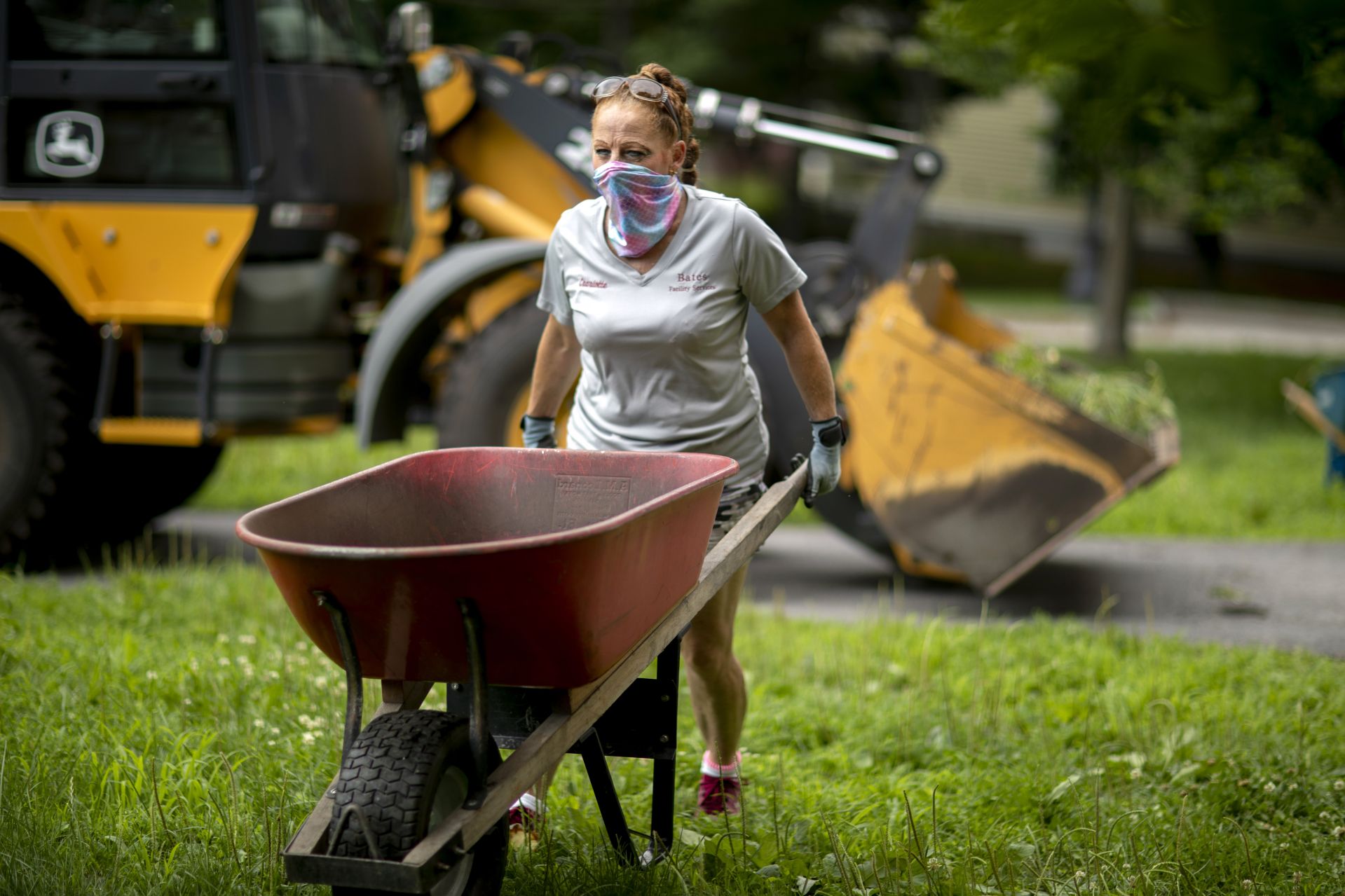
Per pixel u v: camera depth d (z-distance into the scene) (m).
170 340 12.44
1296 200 23.95
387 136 13.55
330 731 7.74
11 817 6.23
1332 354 33.66
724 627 6.59
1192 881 6.12
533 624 4.88
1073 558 14.49
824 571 13.92
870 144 13.35
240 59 12.24
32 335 12.42
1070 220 56.34
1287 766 7.88
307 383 12.71
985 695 9.16
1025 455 11.69
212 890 5.81
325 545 5.55
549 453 5.98
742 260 6.02
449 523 6.03
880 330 12.00
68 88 12.30
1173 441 12.64
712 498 5.57
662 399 6.16
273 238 12.48
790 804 7.17
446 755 4.95
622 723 6.12
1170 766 7.93
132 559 13.45
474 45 34.19
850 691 9.39
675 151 5.98
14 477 12.44
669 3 36.41
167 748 7.55
